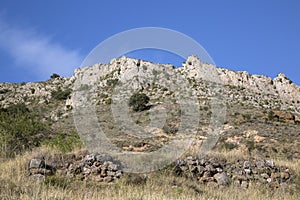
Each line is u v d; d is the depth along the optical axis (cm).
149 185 1428
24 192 1203
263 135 4006
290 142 3812
